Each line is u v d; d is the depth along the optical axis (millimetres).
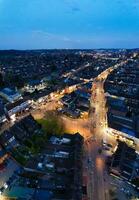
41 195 82812
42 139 119562
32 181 92625
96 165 104812
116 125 136875
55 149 110500
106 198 87562
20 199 83312
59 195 82312
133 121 146500
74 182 86562
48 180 91688
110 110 161750
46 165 100000
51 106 172500
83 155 111625
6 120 145750
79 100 179750
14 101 172125
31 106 169500
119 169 98625
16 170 100375
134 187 93188
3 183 92875
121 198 88062
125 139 128875
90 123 147250
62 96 195625
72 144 113188
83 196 86688
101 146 120250
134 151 112438
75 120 150750
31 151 111875
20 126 127312
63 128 137625
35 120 136750
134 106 178625
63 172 96625
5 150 110750
